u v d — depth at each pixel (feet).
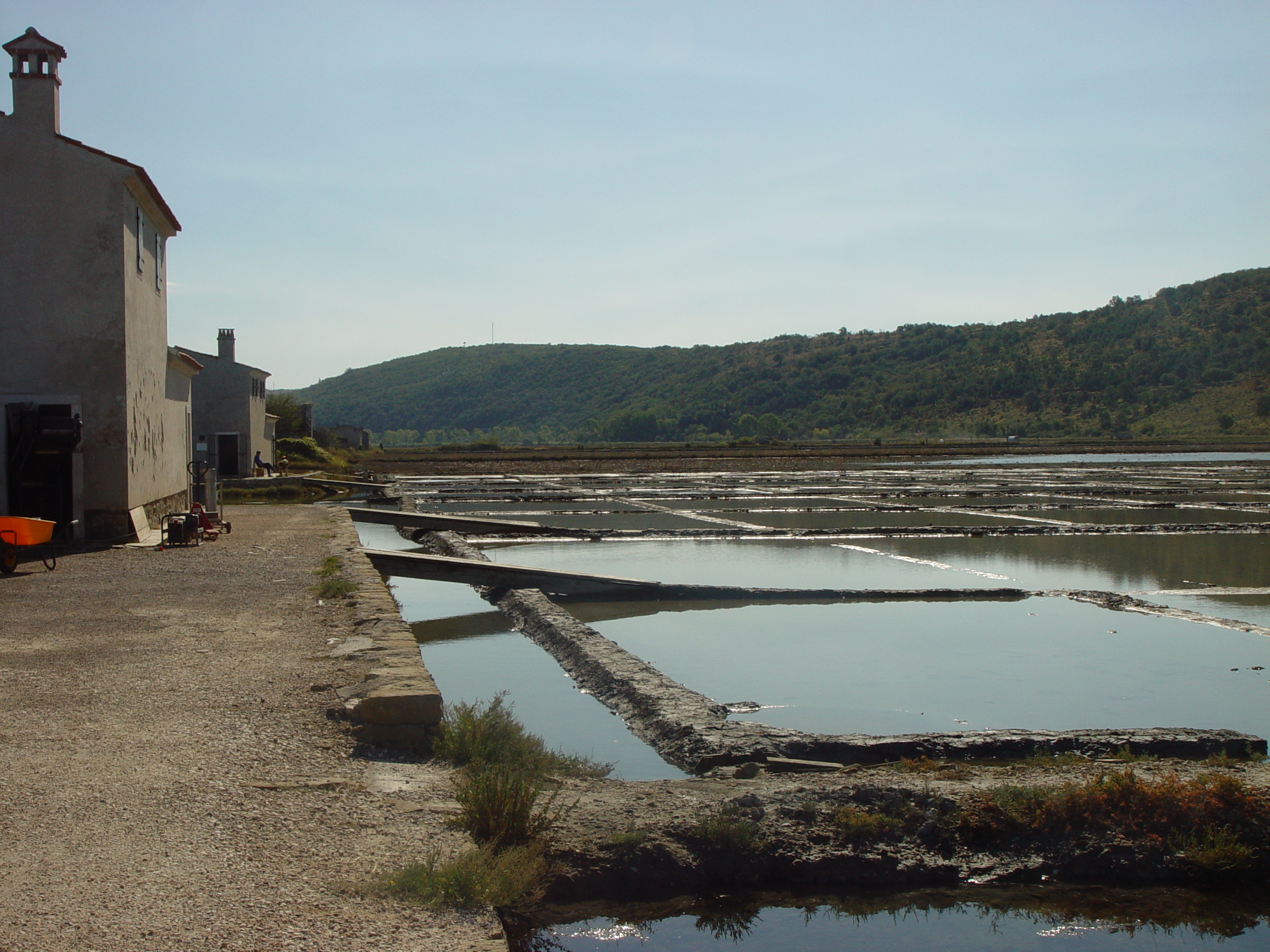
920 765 28.35
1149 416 540.11
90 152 68.85
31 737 25.18
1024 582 70.49
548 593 64.18
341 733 26.55
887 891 21.91
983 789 24.81
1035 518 118.21
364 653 34.47
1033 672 44.21
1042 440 460.55
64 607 44.52
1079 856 22.77
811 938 20.27
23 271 68.64
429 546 88.84
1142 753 30.96
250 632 38.91
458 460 252.42
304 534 78.84
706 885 21.48
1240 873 22.58
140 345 74.95
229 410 147.84
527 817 21.18
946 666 45.52
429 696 26.55
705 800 24.13
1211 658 47.32
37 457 69.87
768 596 63.62
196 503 73.31
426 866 18.15
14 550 54.95
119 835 19.20
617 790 24.93
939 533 100.07
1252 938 20.75
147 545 68.49
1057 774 26.78
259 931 15.69
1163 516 119.14
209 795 21.59
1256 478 191.31
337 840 19.57
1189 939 20.66
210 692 29.94
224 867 18.01
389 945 15.56
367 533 107.34
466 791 21.95
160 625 40.40
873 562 80.48
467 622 57.26
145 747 24.64
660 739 32.89
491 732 27.12
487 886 17.90
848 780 26.03
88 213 69.05
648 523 111.34
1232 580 71.67
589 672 42.47
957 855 22.81
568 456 277.64
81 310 69.21
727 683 42.19
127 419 70.54
